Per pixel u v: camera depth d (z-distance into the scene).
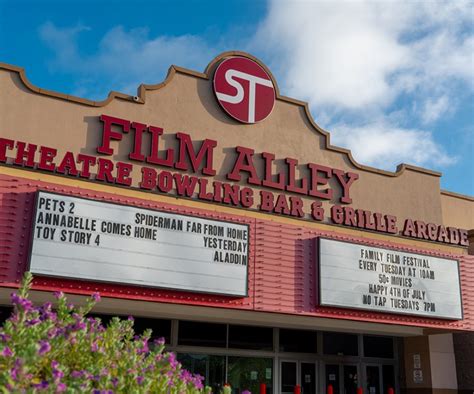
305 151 19.28
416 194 21.52
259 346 20.42
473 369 22.27
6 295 14.94
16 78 15.31
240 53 18.81
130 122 16.31
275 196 18.16
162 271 15.16
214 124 17.77
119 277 14.57
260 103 18.73
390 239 20.09
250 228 16.80
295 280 17.22
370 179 20.47
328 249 17.88
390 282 18.75
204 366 19.41
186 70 17.67
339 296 17.66
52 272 13.82
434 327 19.52
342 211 19.20
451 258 20.39
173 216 15.66
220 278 15.87
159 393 5.64
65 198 14.38
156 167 16.42
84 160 15.38
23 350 4.80
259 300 16.45
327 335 21.94
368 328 20.94
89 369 5.22
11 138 14.81
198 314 17.92
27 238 13.91
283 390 20.44
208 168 17.16
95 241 14.49
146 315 18.23
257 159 18.23
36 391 4.43
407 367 22.89
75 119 15.68
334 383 21.55
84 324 5.69
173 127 17.02
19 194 14.06
